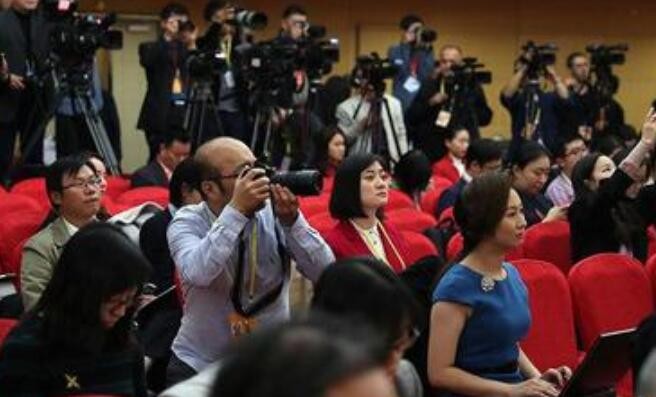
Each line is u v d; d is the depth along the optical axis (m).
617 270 6.68
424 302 5.09
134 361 3.98
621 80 19.16
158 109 12.14
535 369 5.34
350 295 3.32
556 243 7.61
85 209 6.16
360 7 18.02
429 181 10.09
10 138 10.83
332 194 6.46
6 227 7.29
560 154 10.56
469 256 5.00
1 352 3.86
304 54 11.99
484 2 18.55
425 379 4.96
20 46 10.84
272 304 4.64
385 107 12.14
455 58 13.70
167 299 5.51
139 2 16.53
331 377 1.71
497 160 9.35
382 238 6.48
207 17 12.26
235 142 4.73
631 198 7.27
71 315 3.76
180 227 4.68
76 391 3.82
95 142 10.97
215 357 4.63
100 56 15.59
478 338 4.88
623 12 19.05
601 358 4.88
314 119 11.89
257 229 4.60
